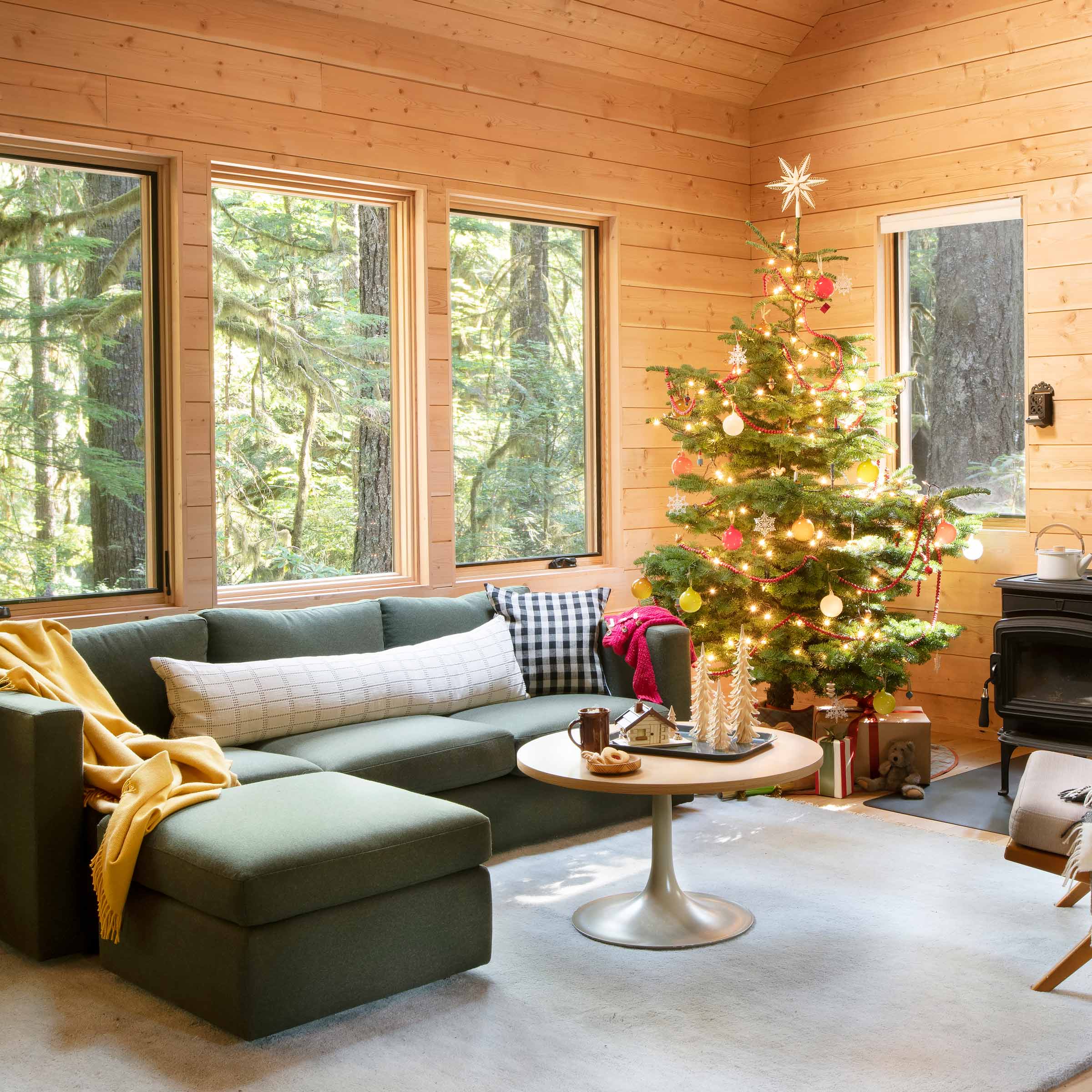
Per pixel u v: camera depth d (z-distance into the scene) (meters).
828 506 4.50
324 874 2.56
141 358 4.16
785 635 4.65
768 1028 2.59
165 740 3.22
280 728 3.69
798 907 3.32
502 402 5.21
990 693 5.27
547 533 5.39
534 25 4.93
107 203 4.07
